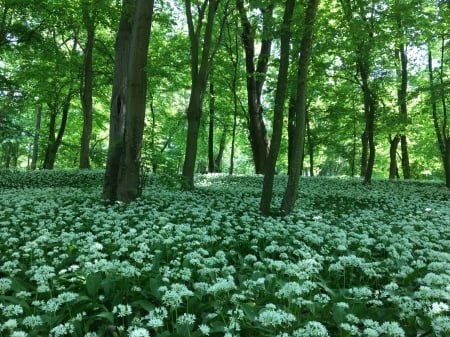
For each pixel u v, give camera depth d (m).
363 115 23.23
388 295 5.11
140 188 12.22
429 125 28.69
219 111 32.16
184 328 3.87
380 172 48.53
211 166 32.09
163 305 4.53
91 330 4.24
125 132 11.84
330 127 29.16
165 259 6.43
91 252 6.00
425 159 37.56
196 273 5.35
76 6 21.31
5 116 17.34
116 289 4.81
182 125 37.00
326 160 51.66
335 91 23.72
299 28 10.92
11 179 18.97
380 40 15.52
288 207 10.86
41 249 6.23
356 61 18.38
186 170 15.21
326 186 19.25
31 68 23.91
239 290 4.74
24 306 4.30
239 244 7.31
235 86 27.48
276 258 6.98
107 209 10.48
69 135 39.88
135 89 11.68
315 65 17.25
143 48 11.66
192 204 11.65
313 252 6.36
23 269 5.62
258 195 15.07
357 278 5.90
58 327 3.70
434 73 25.03
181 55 24.12
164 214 9.41
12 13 21.84
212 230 7.96
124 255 6.44
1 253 6.52
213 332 3.92
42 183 18.09
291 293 4.41
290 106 23.75
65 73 25.44
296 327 3.98
